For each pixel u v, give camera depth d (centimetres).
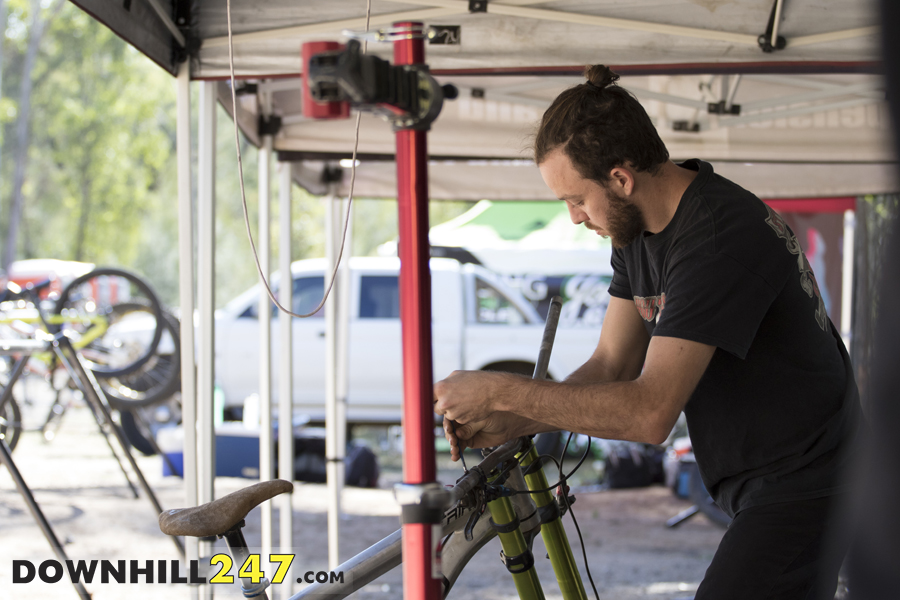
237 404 796
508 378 141
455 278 809
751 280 143
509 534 147
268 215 389
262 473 386
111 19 219
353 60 84
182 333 279
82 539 456
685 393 140
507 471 151
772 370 151
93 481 619
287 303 413
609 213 154
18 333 578
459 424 148
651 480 714
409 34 98
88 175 2094
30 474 637
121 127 2084
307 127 397
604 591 415
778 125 413
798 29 257
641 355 188
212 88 285
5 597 355
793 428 151
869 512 60
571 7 261
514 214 859
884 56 54
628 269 174
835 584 152
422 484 96
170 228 2422
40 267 1032
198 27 267
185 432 280
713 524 572
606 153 147
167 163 2225
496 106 414
